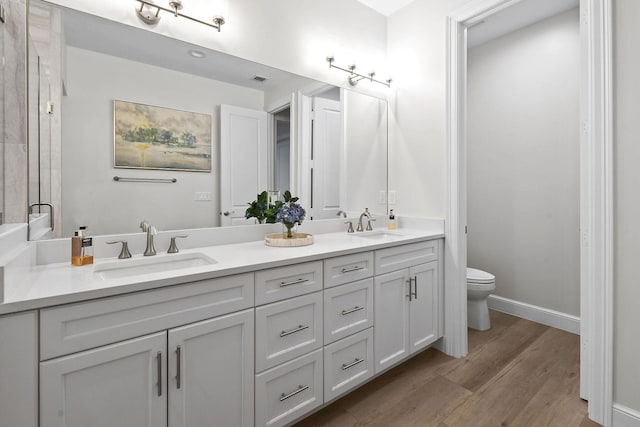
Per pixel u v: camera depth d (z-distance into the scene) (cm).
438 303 224
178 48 164
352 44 242
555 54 262
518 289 291
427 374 200
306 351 150
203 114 173
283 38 204
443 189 227
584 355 170
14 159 120
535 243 279
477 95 314
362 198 251
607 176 155
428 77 235
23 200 122
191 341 116
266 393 137
